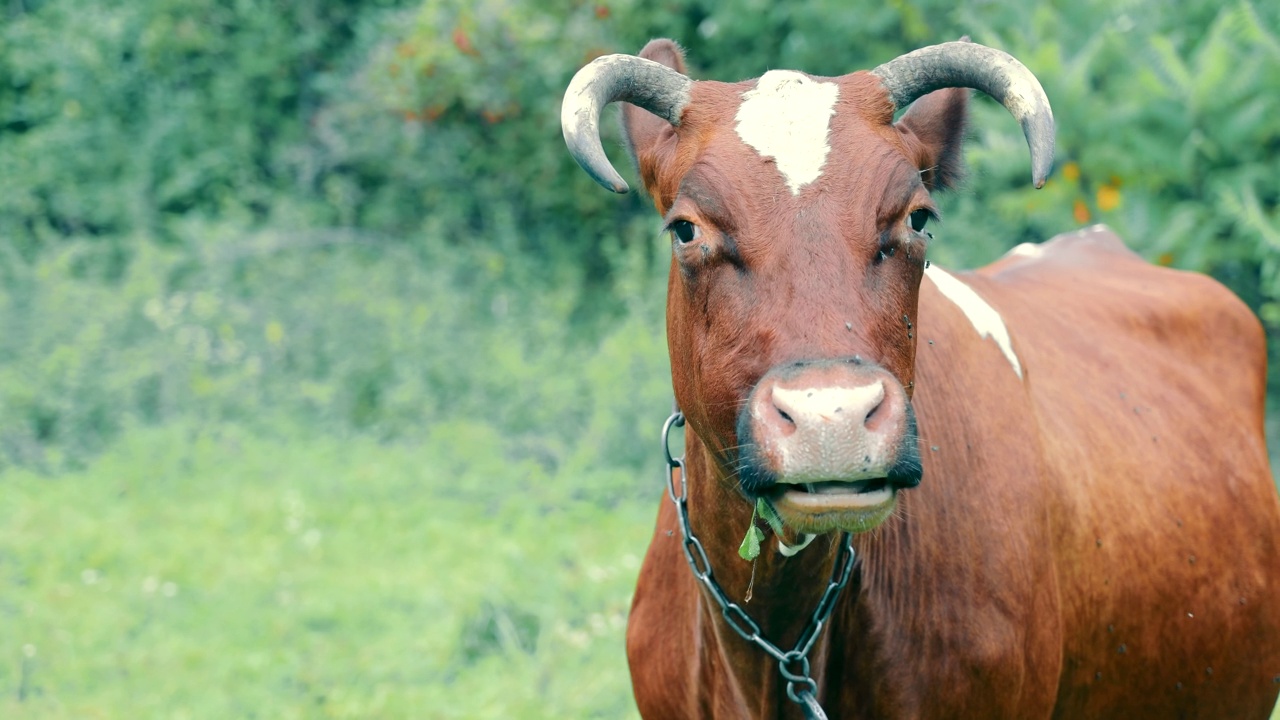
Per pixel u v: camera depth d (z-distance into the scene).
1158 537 4.20
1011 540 3.59
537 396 11.28
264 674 6.95
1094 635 3.98
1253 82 8.30
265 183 15.70
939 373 3.68
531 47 13.35
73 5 15.83
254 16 15.46
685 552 3.48
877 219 2.96
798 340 2.81
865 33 12.34
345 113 14.56
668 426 3.63
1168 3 9.30
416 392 11.62
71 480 10.58
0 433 11.38
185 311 12.95
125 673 7.02
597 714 6.46
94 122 15.62
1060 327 4.60
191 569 8.53
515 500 9.65
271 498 9.89
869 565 3.40
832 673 3.48
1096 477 4.07
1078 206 8.88
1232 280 9.16
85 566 8.65
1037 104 3.04
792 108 3.09
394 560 8.70
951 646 3.47
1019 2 9.77
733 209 2.97
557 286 13.79
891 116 3.18
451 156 14.58
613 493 9.77
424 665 6.98
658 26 13.38
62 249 14.23
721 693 3.59
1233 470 4.70
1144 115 8.59
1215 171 8.58
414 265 13.57
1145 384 4.61
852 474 2.67
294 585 8.24
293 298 13.08
